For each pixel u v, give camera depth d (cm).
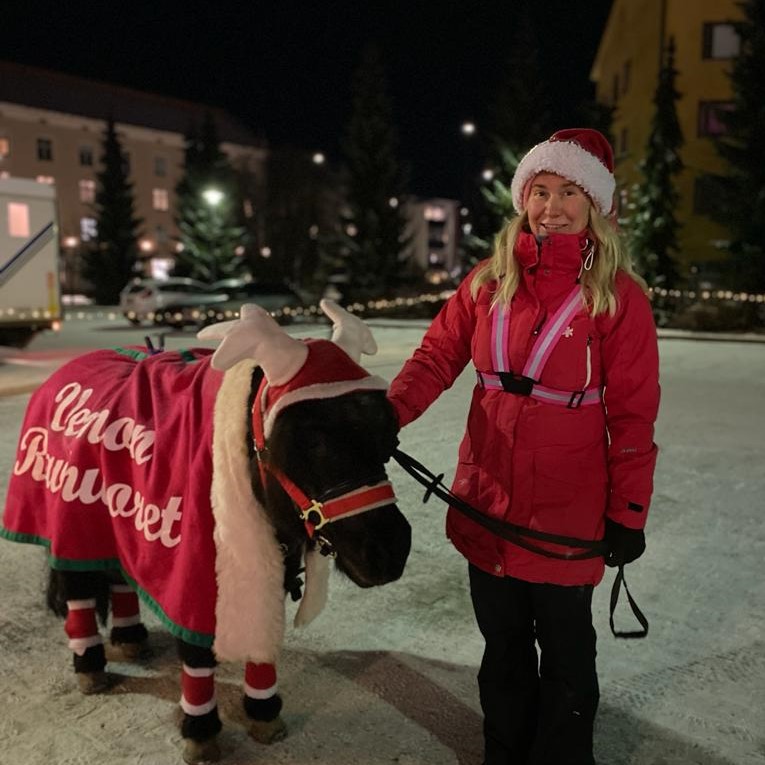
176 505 256
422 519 520
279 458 219
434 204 7856
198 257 3809
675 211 2669
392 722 299
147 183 5903
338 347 236
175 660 343
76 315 2975
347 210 2944
